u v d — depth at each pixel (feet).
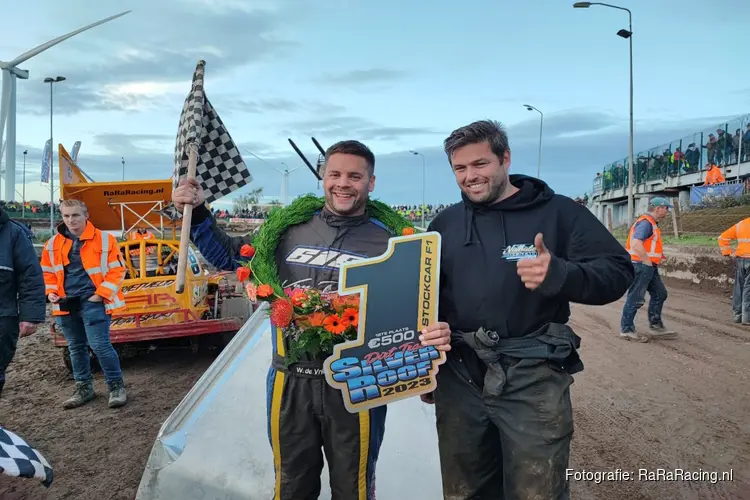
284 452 8.04
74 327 17.93
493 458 8.23
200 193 8.80
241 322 22.79
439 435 8.44
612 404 17.01
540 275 6.86
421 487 10.28
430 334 7.54
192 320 22.57
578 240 7.64
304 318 7.63
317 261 8.28
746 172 69.10
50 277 17.43
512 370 7.49
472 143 7.68
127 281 21.83
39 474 6.96
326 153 8.41
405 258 7.68
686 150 83.35
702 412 16.25
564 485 7.52
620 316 31.73
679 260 47.83
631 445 14.08
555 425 7.37
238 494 9.52
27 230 14.69
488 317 7.68
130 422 16.53
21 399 18.81
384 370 7.57
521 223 7.78
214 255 9.04
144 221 34.88
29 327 14.15
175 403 18.30
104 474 13.11
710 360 21.89
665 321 30.12
